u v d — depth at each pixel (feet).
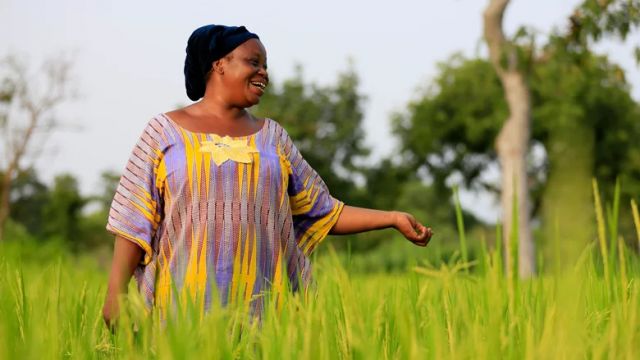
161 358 5.73
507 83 64.80
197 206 8.75
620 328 6.51
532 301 7.42
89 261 15.48
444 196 150.41
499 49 59.00
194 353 5.63
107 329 8.75
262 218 8.91
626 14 43.01
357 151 157.38
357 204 155.84
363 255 92.07
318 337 6.21
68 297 10.03
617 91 111.86
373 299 8.86
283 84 158.10
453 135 140.46
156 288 8.87
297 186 9.64
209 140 9.05
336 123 156.35
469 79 136.56
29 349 5.80
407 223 9.62
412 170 147.84
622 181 120.47
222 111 9.41
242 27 9.57
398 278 8.94
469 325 6.36
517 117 65.92
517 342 6.57
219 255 8.67
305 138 155.94
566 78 54.39
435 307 7.53
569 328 5.43
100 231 214.48
